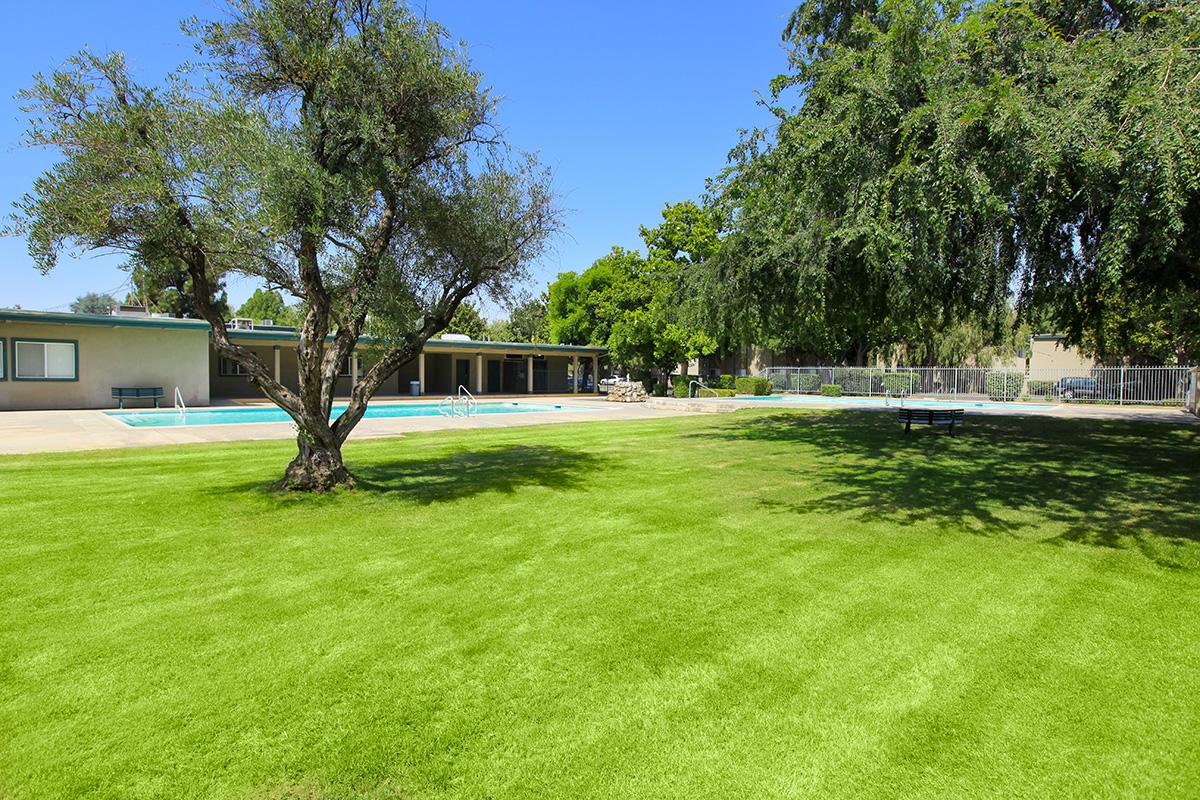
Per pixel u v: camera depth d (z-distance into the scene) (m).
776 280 13.02
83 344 21.42
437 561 5.32
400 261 8.55
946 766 2.70
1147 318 21.48
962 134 6.39
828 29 13.39
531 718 3.04
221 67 6.98
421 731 2.94
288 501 7.37
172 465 9.75
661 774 2.65
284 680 3.38
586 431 15.52
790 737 2.89
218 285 9.78
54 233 6.10
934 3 6.89
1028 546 5.71
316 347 7.45
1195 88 5.55
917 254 7.87
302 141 6.73
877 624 4.06
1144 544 5.73
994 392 31.06
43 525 6.29
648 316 32.78
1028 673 3.44
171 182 6.16
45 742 2.83
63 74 6.19
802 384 37.50
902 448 12.36
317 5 6.93
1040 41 7.06
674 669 3.51
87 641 3.80
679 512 7.05
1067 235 9.06
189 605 4.36
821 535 6.12
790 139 7.95
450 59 7.54
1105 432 14.79
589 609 4.32
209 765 2.69
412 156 7.89
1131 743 2.84
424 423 17.39
